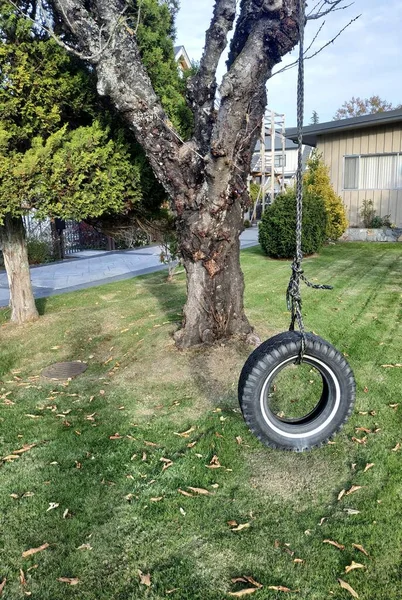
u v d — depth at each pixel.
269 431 2.63
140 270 11.25
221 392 4.30
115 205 5.16
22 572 2.37
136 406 4.19
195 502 2.85
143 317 6.78
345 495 2.86
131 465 3.27
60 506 2.87
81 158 4.73
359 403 3.98
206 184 4.26
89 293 8.61
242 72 3.75
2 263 12.55
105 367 5.21
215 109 4.43
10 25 4.47
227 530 2.61
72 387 4.73
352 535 2.53
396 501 2.77
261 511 2.76
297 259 2.58
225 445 3.47
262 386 2.57
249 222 22.78
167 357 5.01
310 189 13.15
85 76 4.85
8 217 6.17
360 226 14.20
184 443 3.54
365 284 8.22
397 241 13.45
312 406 4.04
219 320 5.05
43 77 4.71
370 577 2.26
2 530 2.68
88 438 3.68
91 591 2.26
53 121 4.88
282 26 3.64
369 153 13.66
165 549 2.49
